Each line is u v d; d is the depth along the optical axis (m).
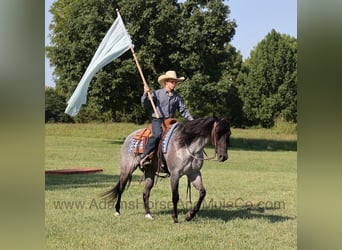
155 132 9.20
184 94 34.06
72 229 8.38
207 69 36.25
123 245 7.28
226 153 8.29
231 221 9.07
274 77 52.00
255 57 54.03
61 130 46.84
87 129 47.44
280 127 51.38
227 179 16.61
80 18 35.56
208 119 8.60
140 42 35.81
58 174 17.72
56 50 35.97
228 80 35.88
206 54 36.03
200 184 8.92
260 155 31.27
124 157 9.84
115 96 35.22
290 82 51.62
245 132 51.06
